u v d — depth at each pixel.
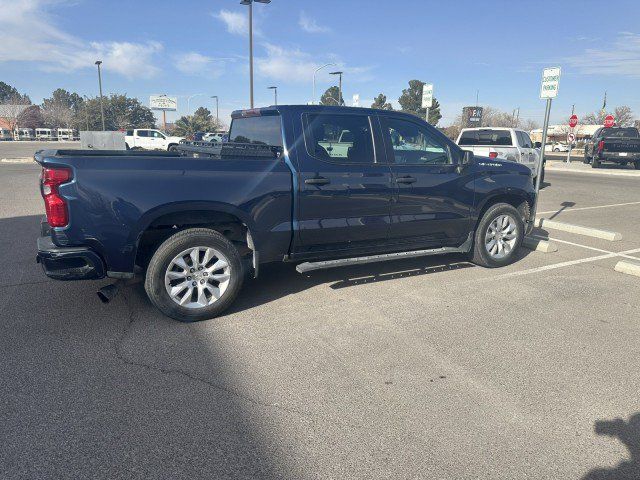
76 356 3.43
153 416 2.75
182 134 60.72
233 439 2.57
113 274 3.82
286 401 2.93
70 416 2.73
